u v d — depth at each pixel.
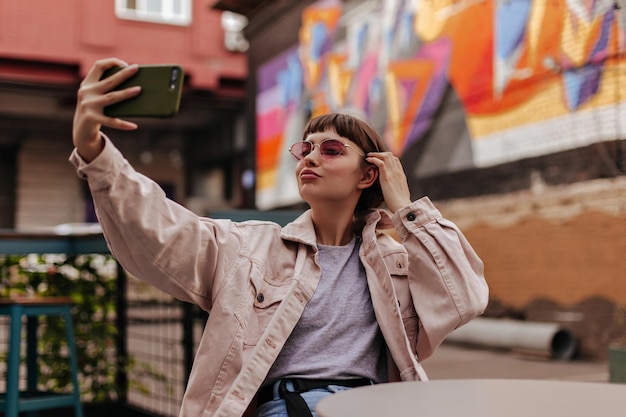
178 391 4.66
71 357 3.19
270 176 12.65
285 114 12.13
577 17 6.54
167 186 20.69
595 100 6.39
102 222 1.49
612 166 6.23
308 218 1.81
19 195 18.36
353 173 1.77
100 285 4.38
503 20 7.42
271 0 12.38
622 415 1.01
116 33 14.82
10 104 16.09
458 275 1.70
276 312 1.62
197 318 3.60
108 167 1.43
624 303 6.12
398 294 1.76
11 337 2.93
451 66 8.17
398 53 9.09
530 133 7.10
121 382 4.32
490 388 1.22
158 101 1.33
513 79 7.30
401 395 1.15
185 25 15.59
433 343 1.70
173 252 1.53
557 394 1.16
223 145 17.88
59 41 14.22
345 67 10.30
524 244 7.24
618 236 6.20
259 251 1.71
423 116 8.62
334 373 1.61
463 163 7.99
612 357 2.91
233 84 16.12
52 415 4.04
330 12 10.71
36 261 4.30
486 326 7.43
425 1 8.59
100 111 1.36
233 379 1.57
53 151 18.73
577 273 6.62
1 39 13.75
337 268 1.76
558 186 6.81
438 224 1.75
